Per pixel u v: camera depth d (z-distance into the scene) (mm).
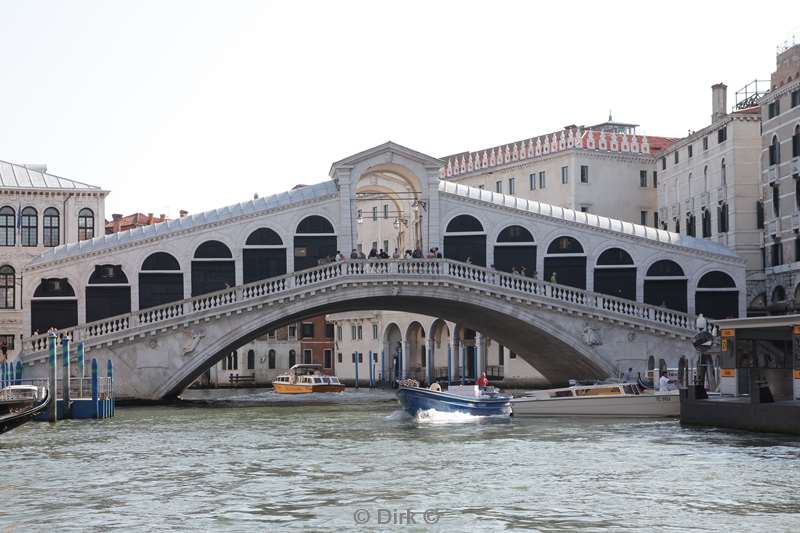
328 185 62156
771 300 63438
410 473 29656
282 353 105250
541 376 78375
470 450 34594
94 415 47375
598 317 59469
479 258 62938
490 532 22406
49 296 59250
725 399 40531
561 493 26469
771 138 62812
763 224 65688
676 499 25641
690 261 64188
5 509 25016
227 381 105000
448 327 86562
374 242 91875
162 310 56031
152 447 36062
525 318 59094
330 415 50250
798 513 24047
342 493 26688
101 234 68625
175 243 60094
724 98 72750
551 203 83312
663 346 60250
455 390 48250
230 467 31141
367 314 97875
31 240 67750
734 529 22594
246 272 60656
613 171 82688
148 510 24797
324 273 57125
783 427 37031
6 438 38844
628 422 44219
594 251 63594
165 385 55812
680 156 75875
